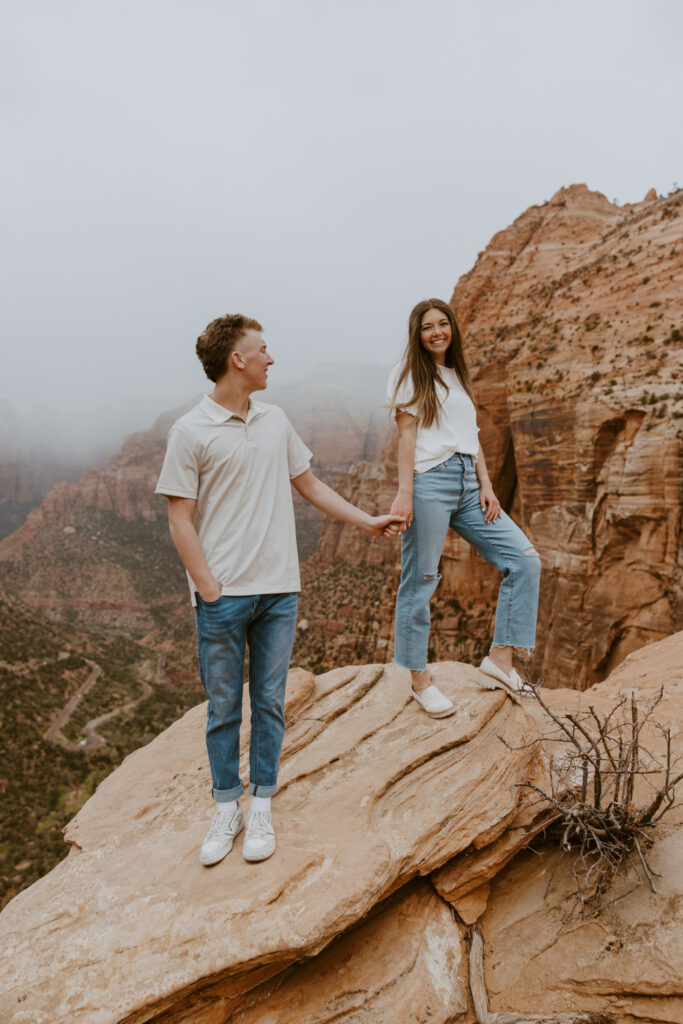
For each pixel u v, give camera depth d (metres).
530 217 48.56
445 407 3.48
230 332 2.70
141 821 3.47
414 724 3.82
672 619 18.61
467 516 3.67
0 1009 2.30
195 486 2.72
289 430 3.05
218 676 2.81
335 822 3.11
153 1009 2.36
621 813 3.06
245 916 2.55
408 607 3.74
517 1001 2.86
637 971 2.76
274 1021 2.66
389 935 3.04
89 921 2.65
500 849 3.29
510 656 3.85
